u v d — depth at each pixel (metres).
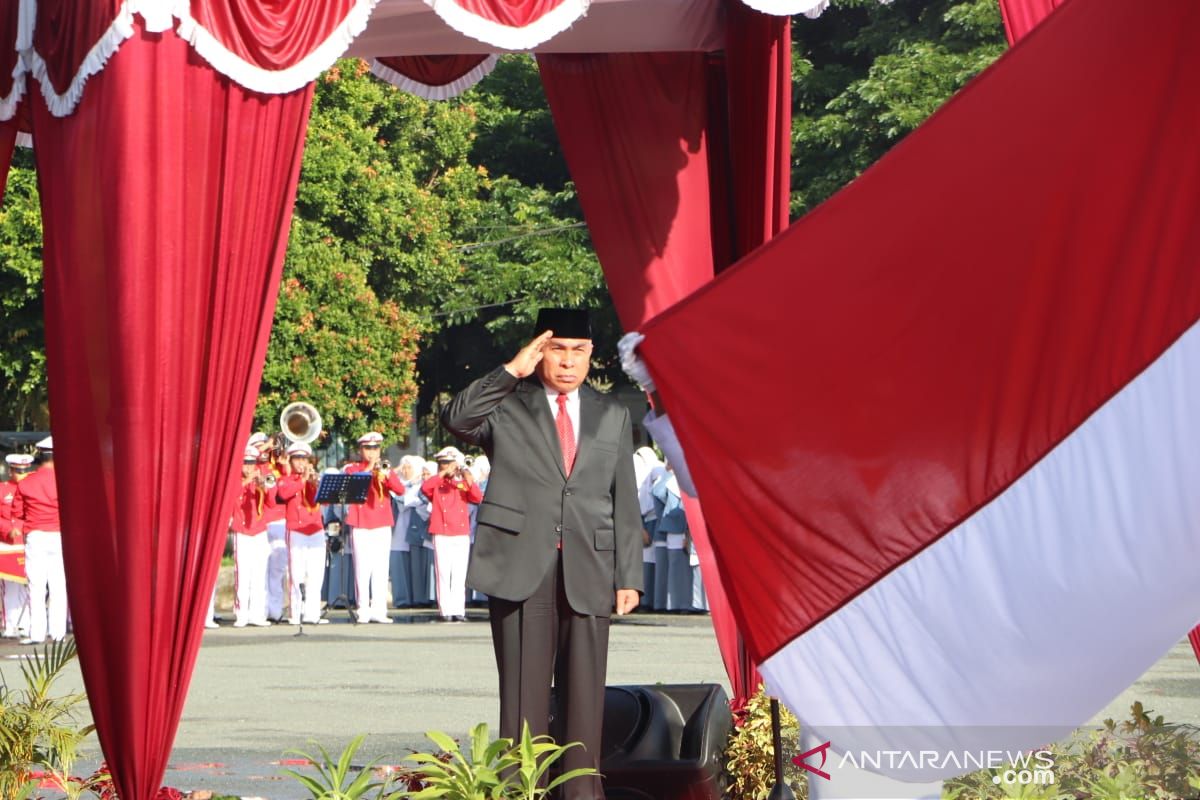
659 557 63.16
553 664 19.66
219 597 68.50
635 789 19.84
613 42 25.27
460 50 25.05
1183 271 15.42
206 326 18.02
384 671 43.38
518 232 99.25
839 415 15.95
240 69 17.91
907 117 76.62
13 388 89.31
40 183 18.75
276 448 61.88
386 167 95.12
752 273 16.08
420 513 67.62
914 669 15.72
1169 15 15.35
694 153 25.89
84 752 29.33
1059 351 15.61
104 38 17.45
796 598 15.99
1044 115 15.61
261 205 18.48
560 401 19.95
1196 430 15.34
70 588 17.67
